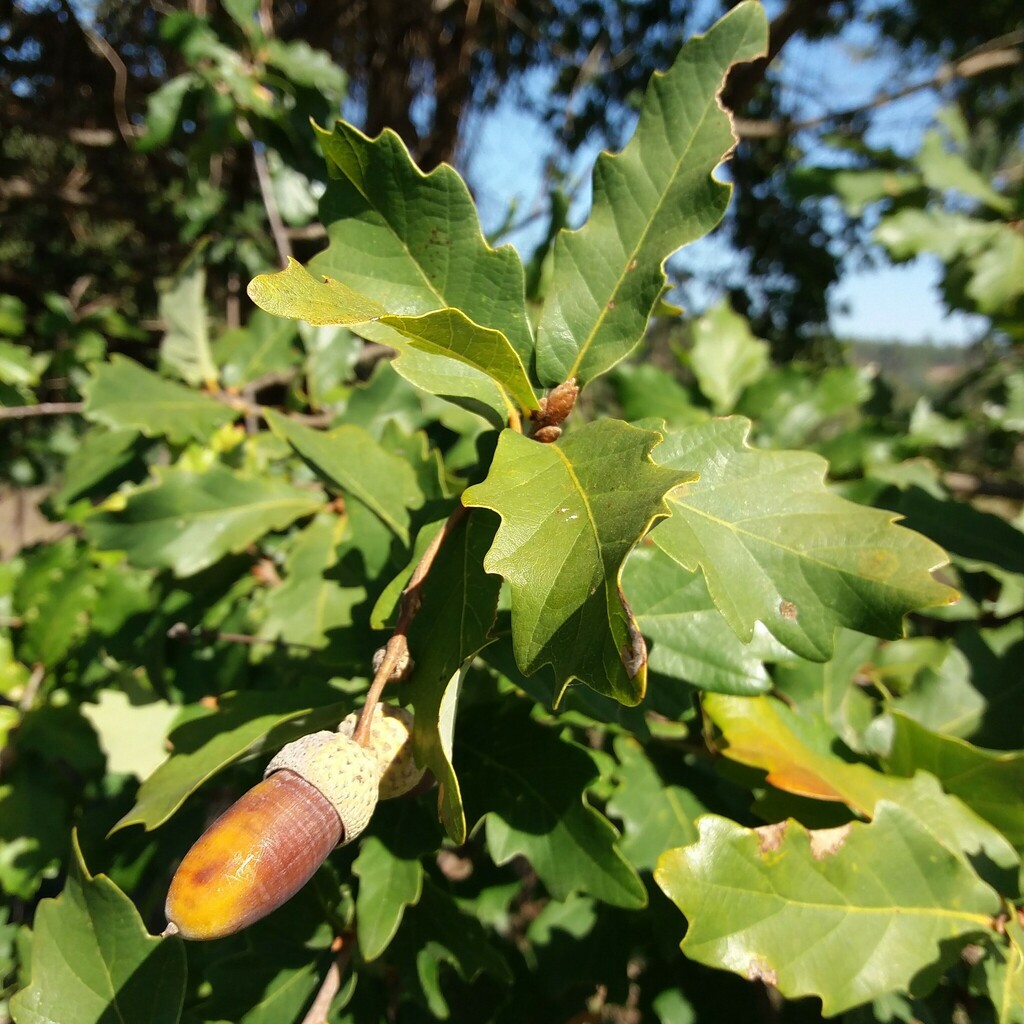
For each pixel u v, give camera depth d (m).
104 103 0.52
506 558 0.10
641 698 0.09
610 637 0.09
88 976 0.15
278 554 0.28
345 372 0.30
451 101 0.67
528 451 0.11
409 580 0.13
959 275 0.32
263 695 0.16
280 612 0.23
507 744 0.17
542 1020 0.21
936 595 0.12
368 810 0.12
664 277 0.13
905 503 0.25
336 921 0.17
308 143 0.36
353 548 0.18
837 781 0.16
